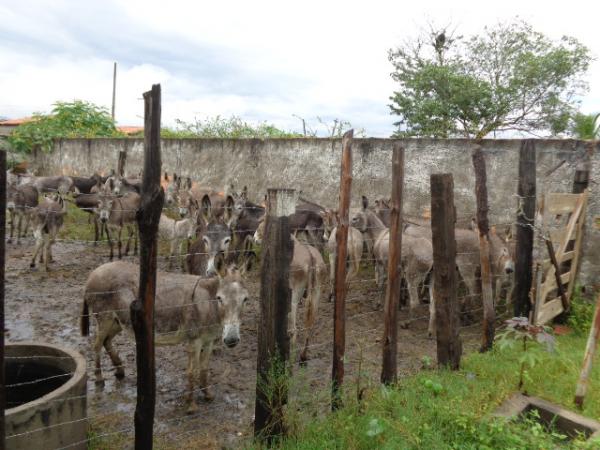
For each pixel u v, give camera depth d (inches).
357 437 139.3
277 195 135.1
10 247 431.8
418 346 244.4
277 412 139.9
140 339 117.9
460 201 365.1
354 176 433.7
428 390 170.1
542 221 240.2
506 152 343.3
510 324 179.0
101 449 144.6
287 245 139.3
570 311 276.7
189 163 588.1
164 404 178.2
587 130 530.9
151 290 116.4
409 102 694.5
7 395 154.3
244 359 222.2
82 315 188.7
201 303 174.4
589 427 153.6
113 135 911.0
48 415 121.3
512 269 276.5
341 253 155.8
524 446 135.7
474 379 183.0
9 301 288.8
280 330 140.6
